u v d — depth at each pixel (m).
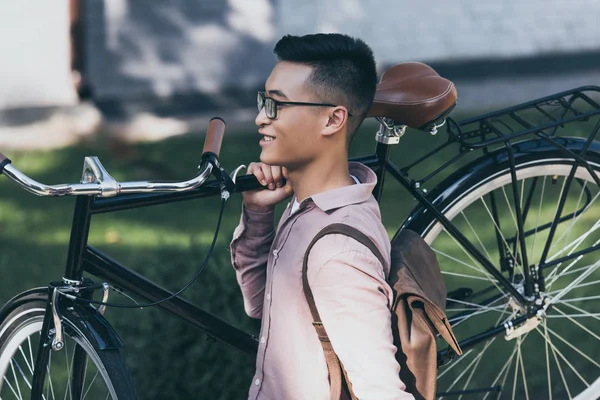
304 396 2.35
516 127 8.73
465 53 12.59
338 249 2.22
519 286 3.22
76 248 2.49
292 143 2.32
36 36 10.89
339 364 2.29
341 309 2.20
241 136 9.12
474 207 6.24
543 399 3.83
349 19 12.19
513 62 12.70
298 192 2.40
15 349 2.74
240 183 2.59
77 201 2.46
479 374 3.98
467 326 4.39
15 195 7.21
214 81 11.53
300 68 2.29
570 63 12.80
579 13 12.75
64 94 11.07
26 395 3.87
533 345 4.23
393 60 12.48
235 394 3.37
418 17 12.42
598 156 3.22
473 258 3.28
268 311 2.41
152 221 6.37
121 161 8.20
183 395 3.36
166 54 11.34
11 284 5.19
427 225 3.12
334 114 2.31
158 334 3.36
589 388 3.40
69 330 2.48
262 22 11.62
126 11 11.16
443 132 8.41
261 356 2.43
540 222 5.89
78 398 2.59
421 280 2.57
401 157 7.67
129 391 2.37
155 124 10.21
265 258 2.72
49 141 9.30
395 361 2.21
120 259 5.61
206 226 6.27
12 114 10.62
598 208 6.09
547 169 3.21
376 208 2.40
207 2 11.41
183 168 8.02
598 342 4.18
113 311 3.73
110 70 11.20
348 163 2.54
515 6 12.58
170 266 3.41
